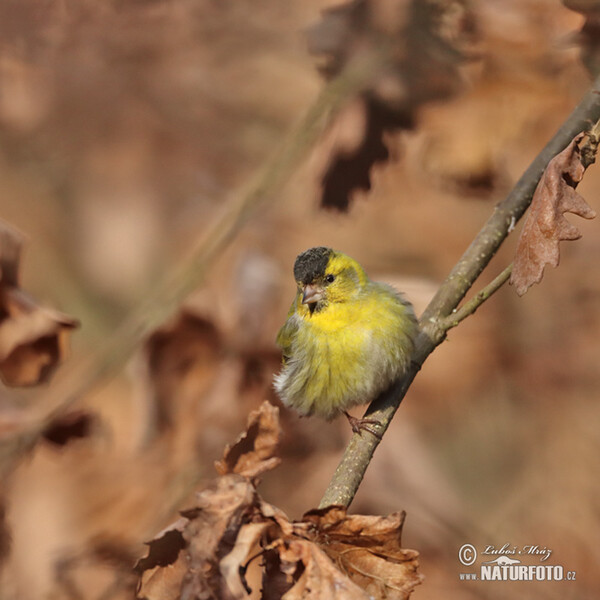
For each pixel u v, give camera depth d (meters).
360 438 7.80
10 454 9.14
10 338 7.49
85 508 11.35
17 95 14.91
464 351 15.03
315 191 10.22
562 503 13.65
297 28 14.93
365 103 9.93
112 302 17.27
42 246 17.38
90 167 16.50
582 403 14.74
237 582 5.28
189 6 14.30
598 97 8.15
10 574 10.01
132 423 11.99
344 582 5.43
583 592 12.49
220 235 11.78
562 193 6.62
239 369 10.59
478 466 14.34
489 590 12.41
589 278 15.54
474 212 16.23
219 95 15.41
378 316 8.55
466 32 9.85
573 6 9.59
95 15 13.85
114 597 9.20
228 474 5.66
